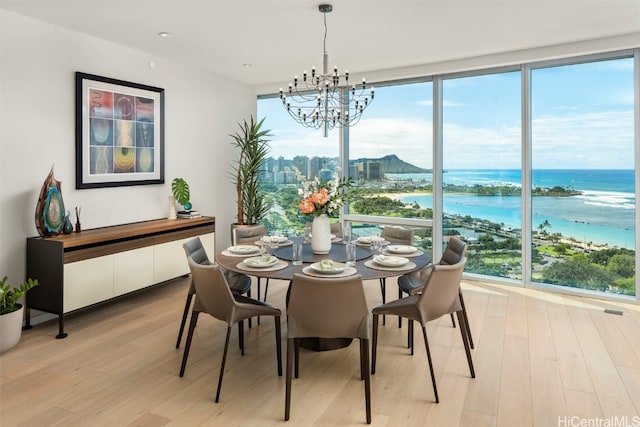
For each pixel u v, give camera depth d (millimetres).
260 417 2369
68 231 3875
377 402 2521
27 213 3707
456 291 2789
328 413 2408
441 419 2344
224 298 2607
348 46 4422
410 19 3635
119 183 4492
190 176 5449
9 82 3541
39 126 3770
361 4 3322
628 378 2783
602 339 3422
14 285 3637
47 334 3547
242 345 3199
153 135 4867
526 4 3324
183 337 3500
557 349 3240
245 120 6340
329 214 3416
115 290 3984
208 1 3291
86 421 2322
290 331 2422
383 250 3523
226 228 6109
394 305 2764
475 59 4816
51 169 3818
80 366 2971
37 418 2346
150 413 2402
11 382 2740
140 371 2904
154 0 3275
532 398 2553
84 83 4090
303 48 4523
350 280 2355
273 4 3322
